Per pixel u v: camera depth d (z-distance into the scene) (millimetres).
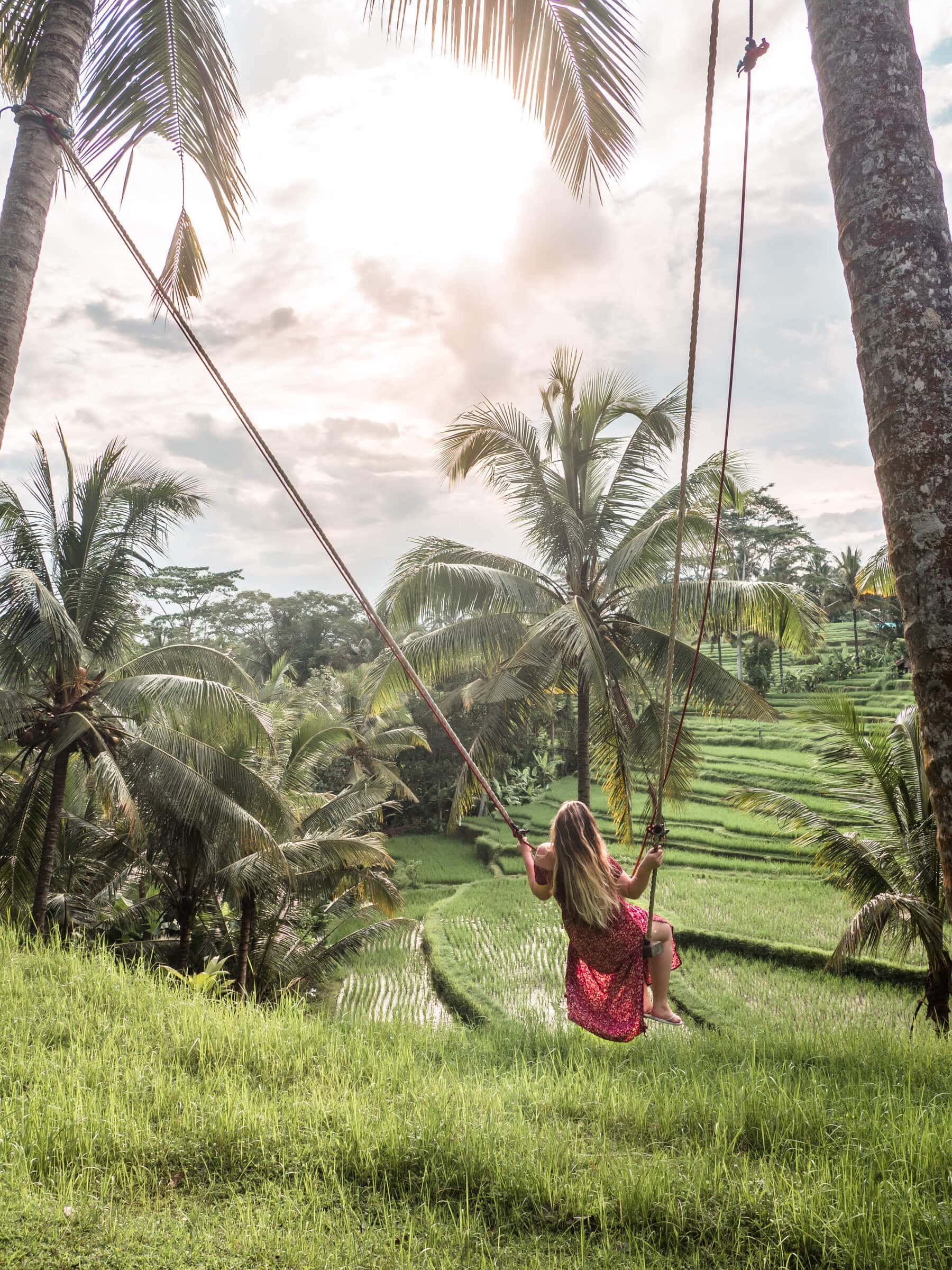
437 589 17000
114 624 16500
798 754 45562
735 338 3377
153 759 15703
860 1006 19188
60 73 5586
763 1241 3545
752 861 32062
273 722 24000
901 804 16016
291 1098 5324
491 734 18109
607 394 18125
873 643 65688
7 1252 3283
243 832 16031
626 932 4133
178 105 6695
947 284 3664
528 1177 4105
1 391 5227
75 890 22359
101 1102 4949
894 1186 3811
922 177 3730
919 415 3570
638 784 20031
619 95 6043
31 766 18797
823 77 3959
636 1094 5523
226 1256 3418
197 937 22266
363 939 23969
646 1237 3650
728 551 17234
